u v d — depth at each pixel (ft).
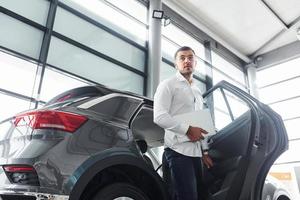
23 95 12.37
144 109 5.54
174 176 4.73
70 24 15.51
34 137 3.80
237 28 25.41
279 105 26.13
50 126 3.84
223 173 5.49
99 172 4.03
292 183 16.87
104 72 16.24
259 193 4.91
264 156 5.06
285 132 5.18
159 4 20.90
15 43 12.91
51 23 14.30
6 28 12.80
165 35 21.52
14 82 12.28
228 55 27.53
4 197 3.63
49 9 14.87
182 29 23.39
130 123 4.85
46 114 3.93
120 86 16.83
